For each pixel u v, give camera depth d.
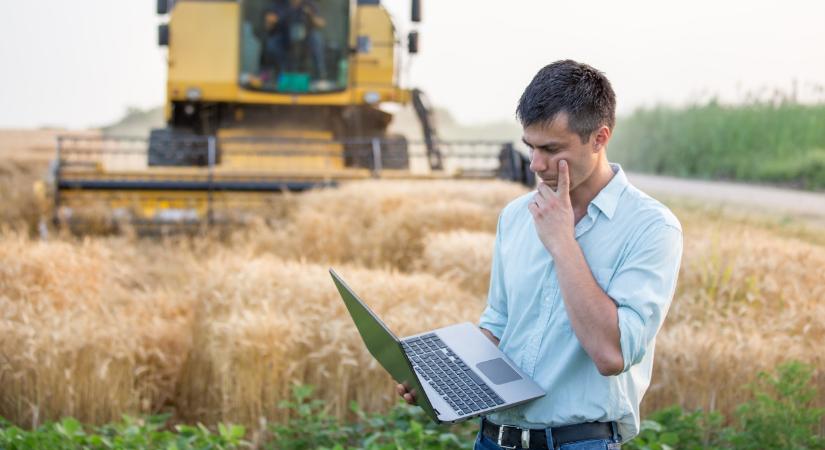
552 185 2.33
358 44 12.42
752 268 5.90
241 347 4.75
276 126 12.95
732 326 5.22
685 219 10.02
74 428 3.94
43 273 6.48
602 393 2.41
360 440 4.38
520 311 2.55
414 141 12.62
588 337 2.24
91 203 10.24
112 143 25.23
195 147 12.35
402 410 4.45
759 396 4.10
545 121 2.25
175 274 7.97
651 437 3.97
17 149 24.55
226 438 3.94
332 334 4.81
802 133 19.75
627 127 26.72
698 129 22.91
